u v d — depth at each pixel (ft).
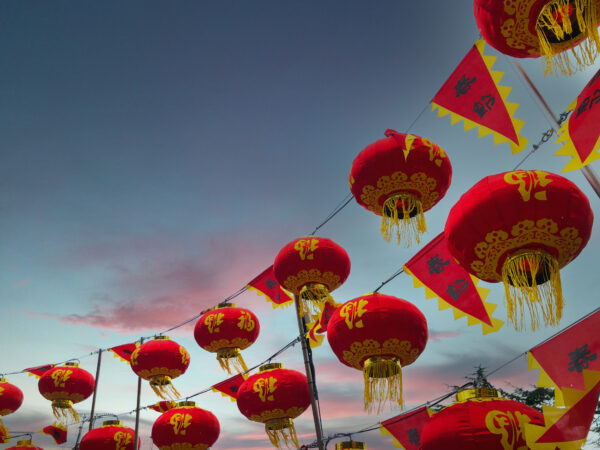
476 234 15.37
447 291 21.13
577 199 14.69
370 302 21.13
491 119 18.11
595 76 14.29
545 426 16.51
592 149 13.79
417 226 20.56
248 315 31.58
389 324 20.48
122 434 36.96
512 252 15.25
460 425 18.16
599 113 13.87
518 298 15.37
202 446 30.83
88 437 36.52
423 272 21.86
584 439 15.83
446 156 20.45
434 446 18.53
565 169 14.24
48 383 39.29
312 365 27.91
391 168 19.85
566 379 17.39
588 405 16.08
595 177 15.01
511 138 17.52
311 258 25.25
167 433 30.48
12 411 43.27
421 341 21.26
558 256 15.31
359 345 20.79
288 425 27.22
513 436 17.56
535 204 14.47
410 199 20.36
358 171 20.61
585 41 15.64
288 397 26.71
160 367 34.37
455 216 15.84
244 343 31.45
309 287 25.46
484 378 21.99
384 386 20.93
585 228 14.99
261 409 26.73
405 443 25.84
